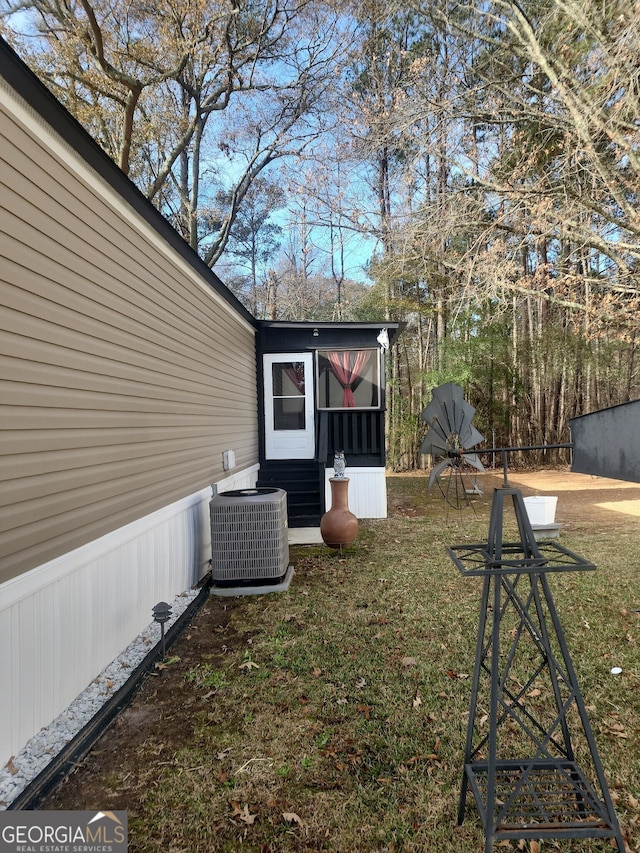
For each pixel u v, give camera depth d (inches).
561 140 353.1
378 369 350.6
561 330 612.4
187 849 75.9
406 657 136.6
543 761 82.1
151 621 162.1
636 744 98.7
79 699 116.0
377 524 324.8
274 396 352.2
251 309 1002.1
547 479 545.0
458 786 88.5
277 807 84.2
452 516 348.5
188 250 187.8
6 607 92.4
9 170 96.7
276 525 199.2
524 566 76.7
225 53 548.7
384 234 463.2
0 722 90.2
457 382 559.2
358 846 76.3
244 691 121.3
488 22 395.2
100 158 124.2
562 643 78.8
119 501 141.9
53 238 111.7
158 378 173.9
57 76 445.4
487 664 130.8
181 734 104.7
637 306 351.3
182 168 687.1
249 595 194.1
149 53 463.2
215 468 244.4
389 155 508.1
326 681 125.3
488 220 371.9
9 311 95.7
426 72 398.9
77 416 120.2
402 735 103.0
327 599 185.5
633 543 258.8
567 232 338.6
